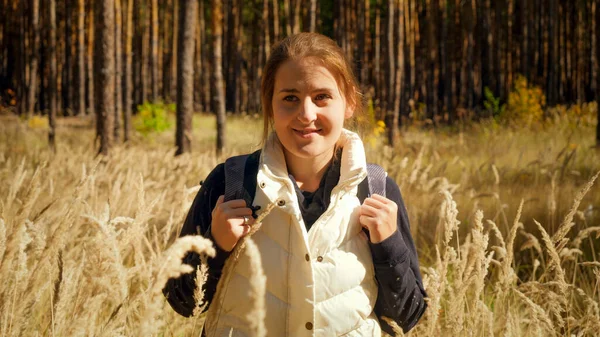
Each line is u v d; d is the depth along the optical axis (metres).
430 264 4.77
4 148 11.95
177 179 6.30
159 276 1.37
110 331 1.78
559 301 2.55
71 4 33.56
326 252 1.74
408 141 16.59
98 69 10.43
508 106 20.00
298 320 1.71
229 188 1.79
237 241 1.70
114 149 7.57
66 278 1.99
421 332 2.41
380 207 1.76
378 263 1.76
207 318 1.74
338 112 1.79
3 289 1.97
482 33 35.56
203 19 36.38
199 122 27.53
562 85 36.28
